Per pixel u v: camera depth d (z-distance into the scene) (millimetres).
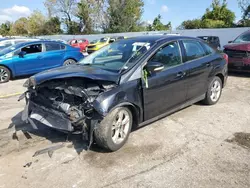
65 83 3547
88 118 3311
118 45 4555
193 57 4867
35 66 9656
